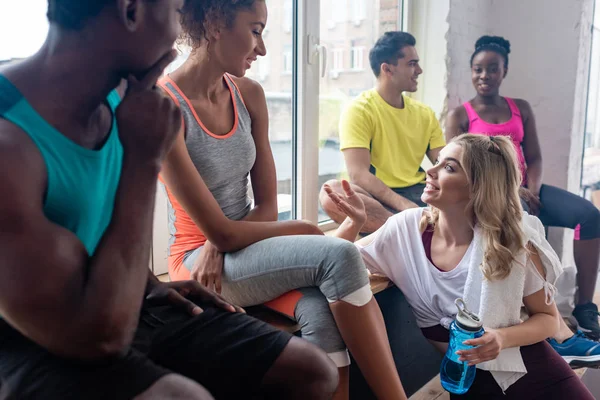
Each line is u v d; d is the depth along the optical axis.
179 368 0.90
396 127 2.10
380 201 1.98
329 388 0.88
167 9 0.73
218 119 1.29
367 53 2.30
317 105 1.99
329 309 1.15
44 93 0.72
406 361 1.67
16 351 0.75
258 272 1.17
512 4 2.59
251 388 0.89
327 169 2.18
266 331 0.93
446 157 1.37
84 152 0.75
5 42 1.17
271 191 1.39
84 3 0.70
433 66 2.47
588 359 1.68
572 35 2.47
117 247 0.68
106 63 0.74
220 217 1.18
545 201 2.29
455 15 2.42
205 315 0.96
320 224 2.12
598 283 2.49
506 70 2.33
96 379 0.68
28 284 0.62
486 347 1.22
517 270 1.31
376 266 1.51
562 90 2.54
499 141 1.37
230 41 1.20
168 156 1.13
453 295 1.40
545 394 1.31
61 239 0.65
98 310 0.65
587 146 3.07
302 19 1.88
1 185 0.62
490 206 1.31
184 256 1.32
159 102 0.73
